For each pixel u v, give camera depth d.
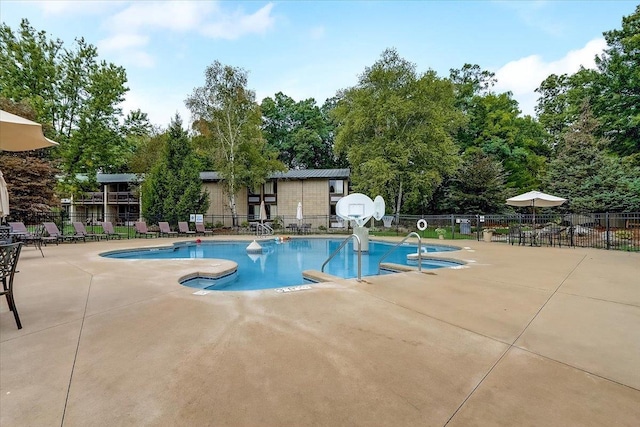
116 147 19.27
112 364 2.36
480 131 27.89
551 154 27.38
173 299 4.20
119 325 3.21
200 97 20.48
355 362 2.39
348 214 12.55
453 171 20.89
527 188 24.16
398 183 21.72
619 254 9.23
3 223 10.11
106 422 1.69
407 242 14.56
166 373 2.23
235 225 21.42
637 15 20.28
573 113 23.69
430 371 2.25
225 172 21.08
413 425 1.65
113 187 28.50
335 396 1.93
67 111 18.36
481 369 2.28
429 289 4.77
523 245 12.34
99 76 18.05
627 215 15.03
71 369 2.28
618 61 20.88
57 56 18.11
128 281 5.37
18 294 4.47
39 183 13.30
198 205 19.89
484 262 7.64
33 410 1.79
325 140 37.66
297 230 21.34
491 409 1.80
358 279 5.46
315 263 9.84
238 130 21.38
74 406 1.83
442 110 20.75
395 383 2.09
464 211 21.88
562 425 1.65
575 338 2.88
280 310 3.71
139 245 11.98
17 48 16.69
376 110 20.17
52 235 11.76
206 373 2.22
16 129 3.53
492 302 4.07
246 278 7.59
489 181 21.23
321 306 3.88
